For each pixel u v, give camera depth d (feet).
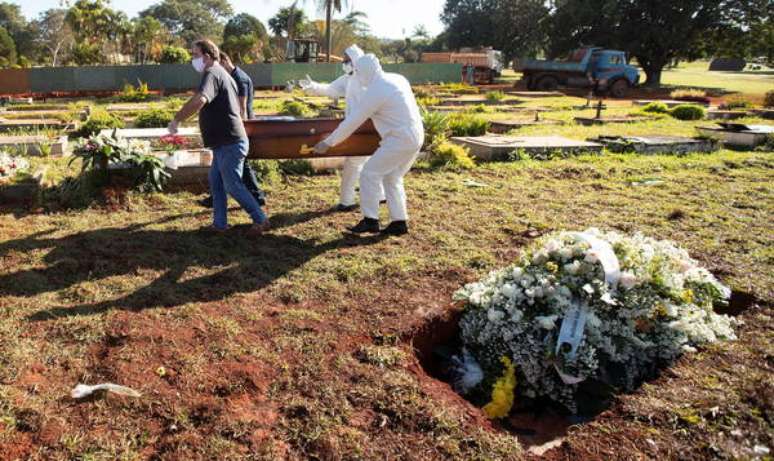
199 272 14.55
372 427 8.82
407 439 8.59
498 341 11.32
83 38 152.25
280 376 10.02
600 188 25.64
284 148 18.56
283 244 16.90
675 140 36.58
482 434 8.75
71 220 18.35
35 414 8.75
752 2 112.37
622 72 102.37
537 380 10.92
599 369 10.80
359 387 9.74
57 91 97.55
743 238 18.19
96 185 20.52
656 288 11.76
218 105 16.10
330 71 110.01
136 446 8.27
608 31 122.72
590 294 11.14
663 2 116.26
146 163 20.89
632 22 121.29
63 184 20.57
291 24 152.87
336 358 10.61
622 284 11.34
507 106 73.10
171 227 18.06
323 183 24.94
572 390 10.80
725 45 121.90
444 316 12.45
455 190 24.59
